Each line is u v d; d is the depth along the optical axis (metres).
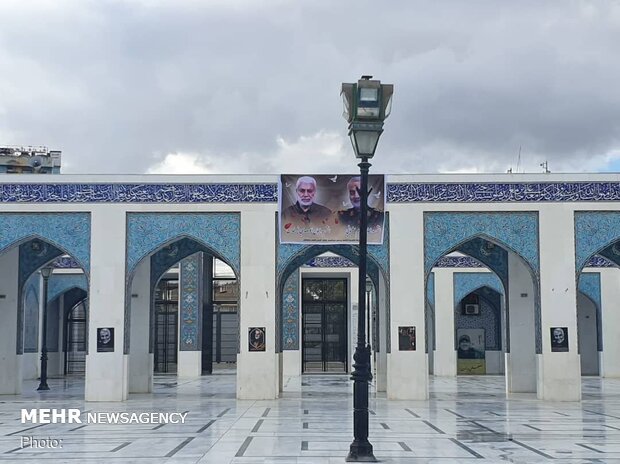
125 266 16.67
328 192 16.80
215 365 30.94
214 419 13.16
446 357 26.64
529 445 10.14
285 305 27.00
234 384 22.22
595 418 13.37
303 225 16.75
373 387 21.14
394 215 16.81
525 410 14.75
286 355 26.84
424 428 11.94
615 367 26.33
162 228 16.80
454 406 15.50
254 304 16.73
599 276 26.62
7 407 15.48
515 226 16.80
